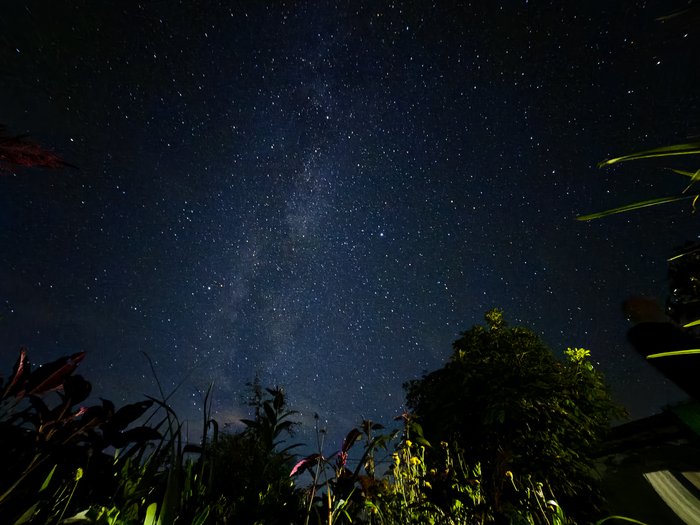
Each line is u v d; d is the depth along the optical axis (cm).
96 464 72
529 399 378
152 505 69
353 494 128
